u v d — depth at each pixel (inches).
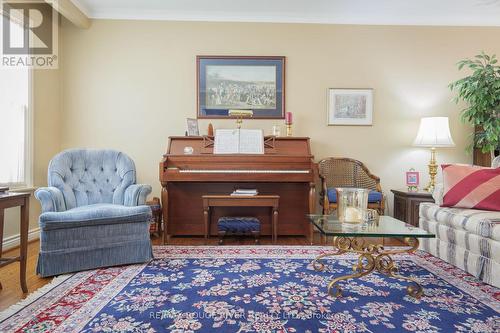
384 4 137.2
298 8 140.6
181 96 146.3
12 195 72.6
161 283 80.3
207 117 146.1
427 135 138.1
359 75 148.3
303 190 134.9
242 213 134.0
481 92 124.6
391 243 125.3
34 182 126.9
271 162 125.0
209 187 133.6
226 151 126.9
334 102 147.6
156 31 145.5
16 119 118.0
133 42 145.0
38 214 129.3
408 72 148.9
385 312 65.5
